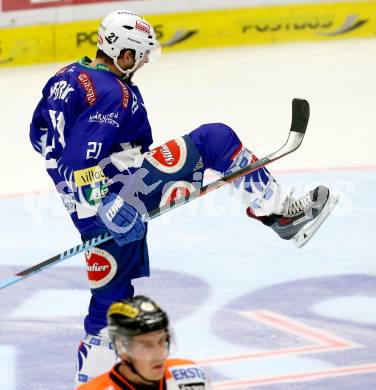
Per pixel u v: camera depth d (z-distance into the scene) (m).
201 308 17.42
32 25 35.41
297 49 37.50
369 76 34.41
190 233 21.56
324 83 33.84
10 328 16.73
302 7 38.19
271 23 38.12
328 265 19.48
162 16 36.88
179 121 30.33
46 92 13.57
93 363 12.95
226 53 37.19
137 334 8.48
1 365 15.32
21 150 28.08
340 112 30.89
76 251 12.84
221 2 37.50
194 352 15.59
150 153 13.46
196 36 37.44
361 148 27.67
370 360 15.18
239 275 19.02
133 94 13.08
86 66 13.10
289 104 31.83
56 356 15.63
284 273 19.09
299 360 15.23
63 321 17.08
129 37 13.12
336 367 14.95
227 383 14.52
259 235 21.33
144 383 8.70
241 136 29.00
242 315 17.08
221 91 33.16
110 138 12.72
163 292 18.17
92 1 35.97
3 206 23.73
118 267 13.12
